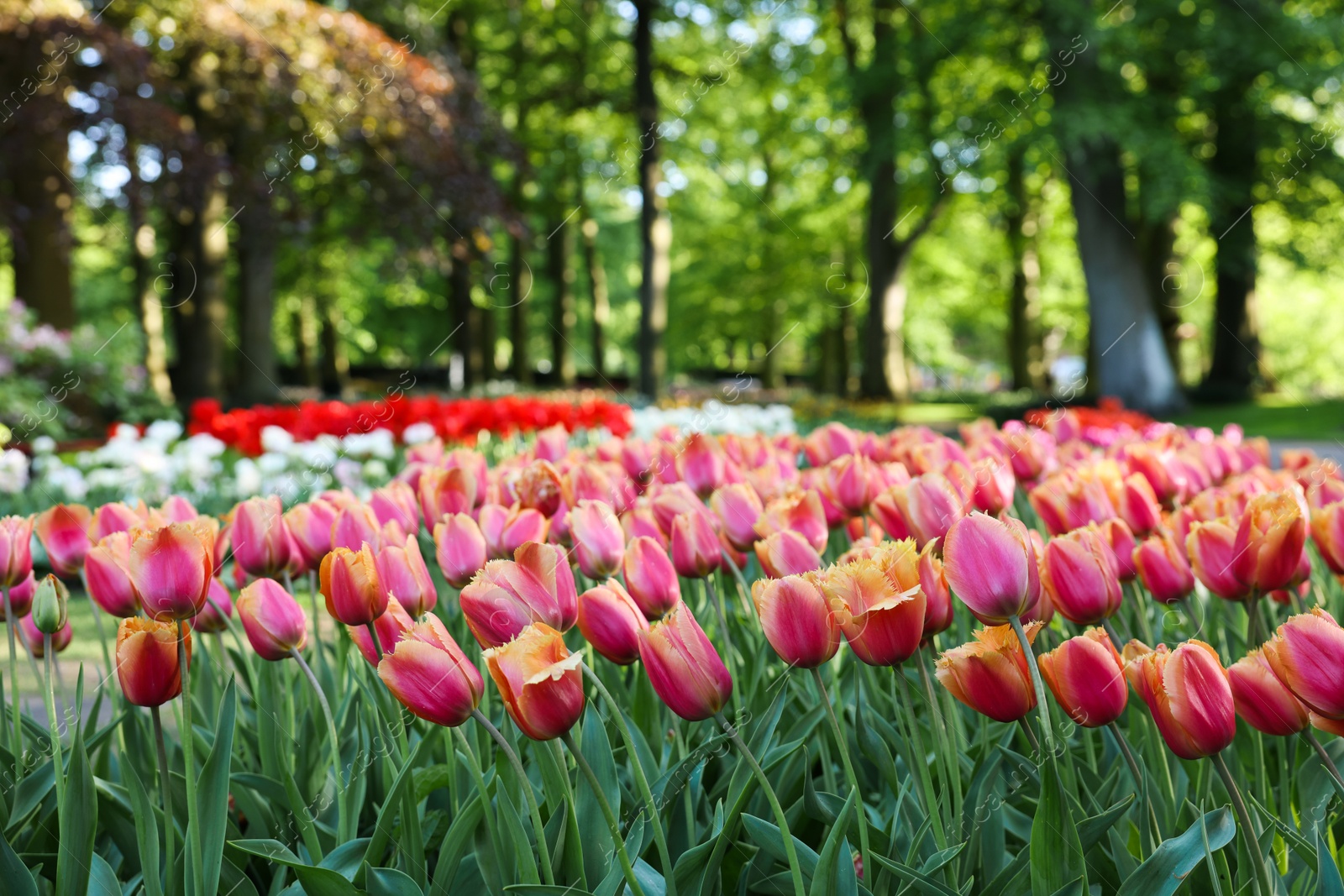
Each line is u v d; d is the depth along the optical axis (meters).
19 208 13.21
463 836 1.34
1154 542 1.64
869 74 17.70
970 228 27.77
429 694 1.19
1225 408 16.64
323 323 29.19
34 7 12.43
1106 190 16.69
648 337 17.45
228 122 14.79
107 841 1.70
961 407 18.31
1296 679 1.13
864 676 1.82
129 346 11.09
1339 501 1.66
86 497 5.98
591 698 1.46
